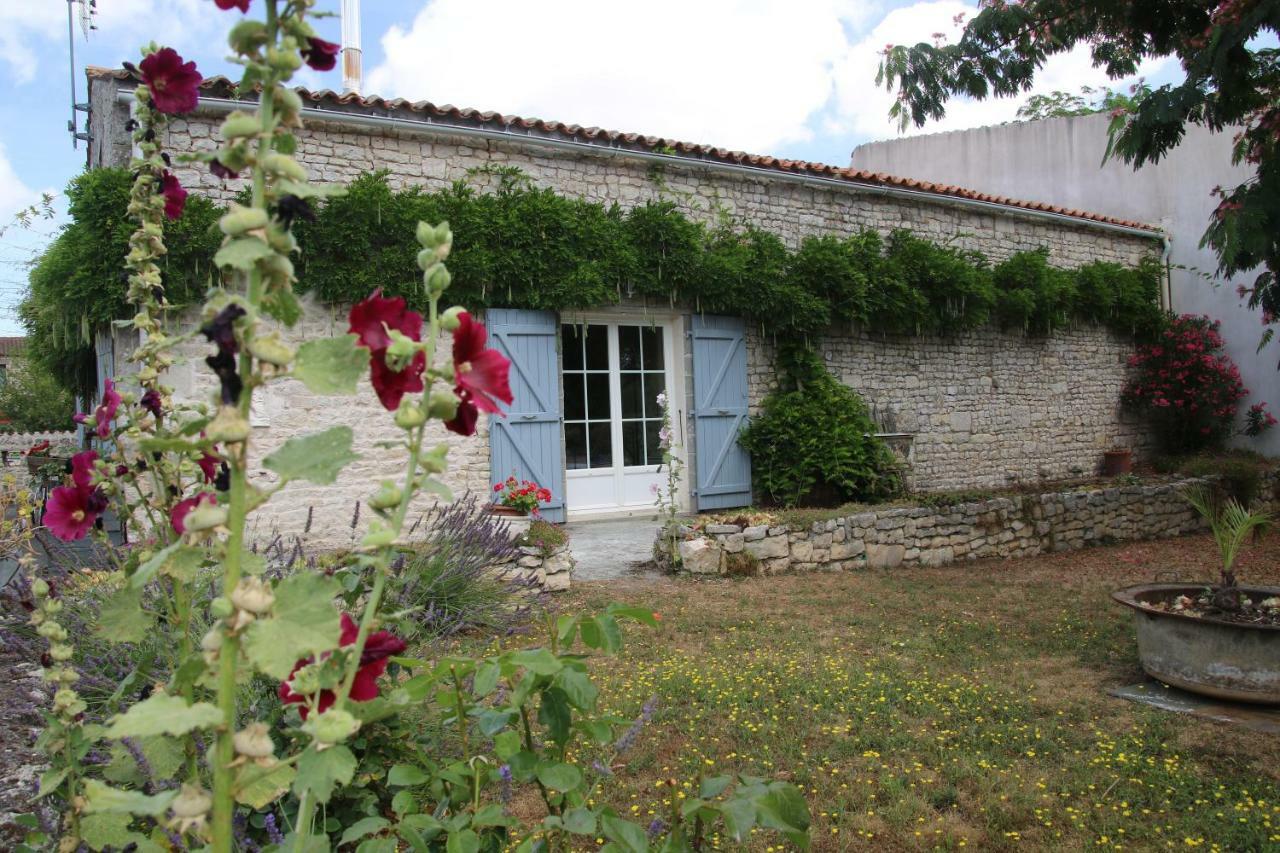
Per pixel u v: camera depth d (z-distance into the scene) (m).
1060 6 6.69
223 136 0.81
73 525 1.47
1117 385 14.18
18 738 2.45
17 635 3.18
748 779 1.40
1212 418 14.04
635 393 9.91
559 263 8.61
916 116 7.75
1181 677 4.41
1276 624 4.17
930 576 7.74
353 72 10.89
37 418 19.45
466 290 8.16
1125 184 14.78
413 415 0.94
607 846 1.40
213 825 0.81
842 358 10.98
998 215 12.64
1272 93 6.18
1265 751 3.74
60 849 1.29
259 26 0.85
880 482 9.98
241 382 0.84
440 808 1.68
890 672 4.75
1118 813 3.12
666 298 9.67
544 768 1.50
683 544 7.33
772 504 10.40
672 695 4.21
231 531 0.82
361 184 7.59
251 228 0.79
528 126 8.65
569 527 9.12
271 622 0.81
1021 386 12.84
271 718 2.04
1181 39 6.36
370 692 1.15
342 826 2.20
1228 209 5.82
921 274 11.05
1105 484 10.52
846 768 3.47
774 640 5.38
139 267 1.46
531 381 8.73
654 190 9.66
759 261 9.91
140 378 1.45
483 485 8.48
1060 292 12.66
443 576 4.73
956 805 3.19
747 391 10.29
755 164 10.12
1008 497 9.10
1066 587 7.32
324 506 7.63
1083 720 4.12
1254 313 13.83
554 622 1.70
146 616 1.20
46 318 7.95
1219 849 2.85
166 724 0.75
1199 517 10.96
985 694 4.39
